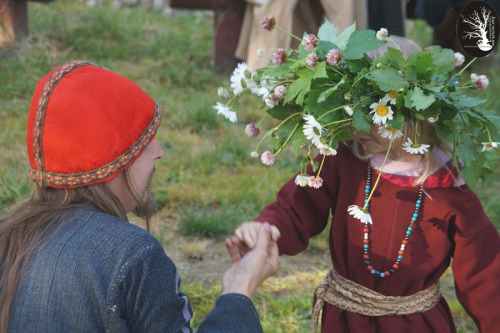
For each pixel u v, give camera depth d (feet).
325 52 6.17
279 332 10.77
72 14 30.01
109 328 4.83
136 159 5.24
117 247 4.95
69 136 4.99
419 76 5.83
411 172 6.79
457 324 11.55
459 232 6.78
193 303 11.59
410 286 7.02
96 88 5.09
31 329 4.81
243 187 15.96
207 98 21.61
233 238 6.67
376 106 5.84
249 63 21.59
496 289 6.87
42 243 4.99
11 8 22.88
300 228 7.41
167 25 31.45
